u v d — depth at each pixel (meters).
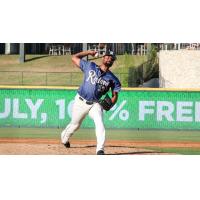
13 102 37.91
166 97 37.88
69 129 36.62
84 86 35.38
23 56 37.53
